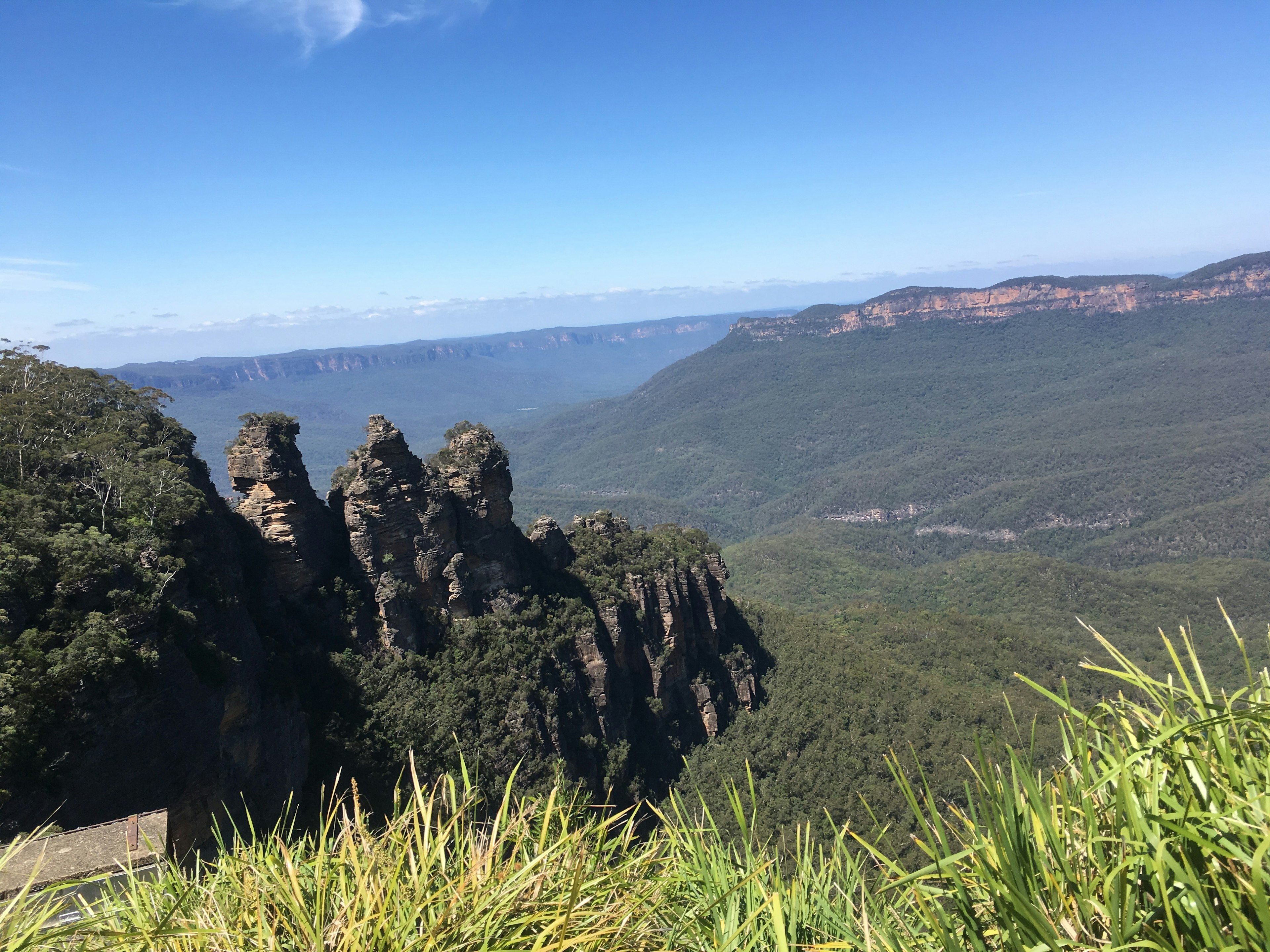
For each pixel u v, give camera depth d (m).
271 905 5.73
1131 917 4.12
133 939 5.25
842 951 5.72
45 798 24.77
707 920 6.30
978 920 4.82
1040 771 5.25
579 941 4.88
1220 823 4.03
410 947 4.93
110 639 27.77
